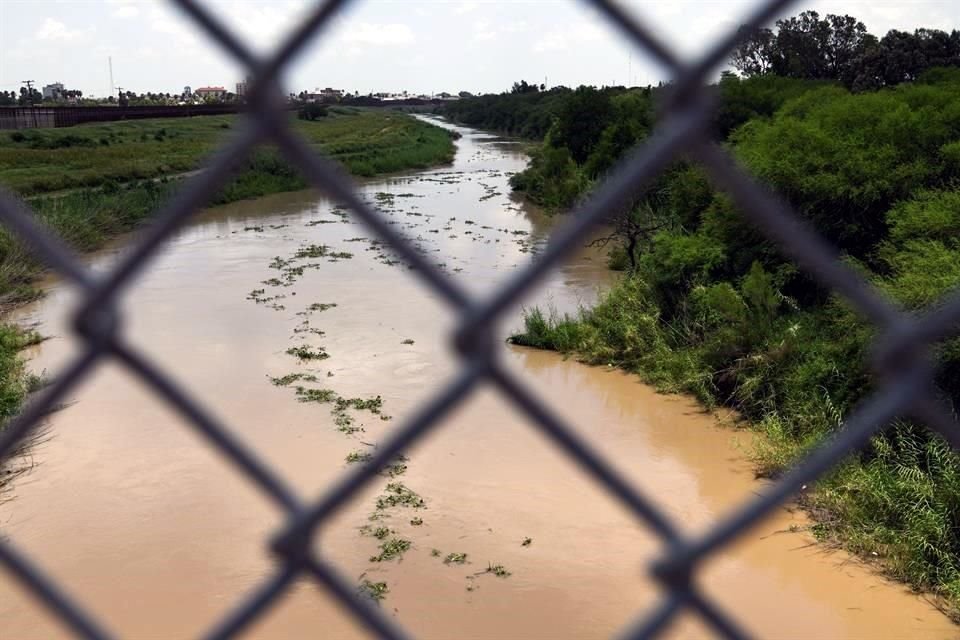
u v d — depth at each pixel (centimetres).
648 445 1042
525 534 820
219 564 773
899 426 858
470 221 2739
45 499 888
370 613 107
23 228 93
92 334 96
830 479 848
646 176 91
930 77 2083
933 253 971
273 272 2006
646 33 87
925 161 1195
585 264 2005
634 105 3116
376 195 3459
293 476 941
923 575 727
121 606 715
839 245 1216
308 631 683
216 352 1373
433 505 875
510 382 98
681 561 102
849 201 1198
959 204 1041
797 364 1070
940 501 770
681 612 104
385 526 833
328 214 3027
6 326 1516
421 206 3112
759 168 1244
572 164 2917
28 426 98
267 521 842
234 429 1066
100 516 853
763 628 688
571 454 100
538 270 93
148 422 1075
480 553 789
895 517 799
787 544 803
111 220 2352
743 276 1277
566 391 1232
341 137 5666
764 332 1163
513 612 704
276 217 2970
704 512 875
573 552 791
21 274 1806
